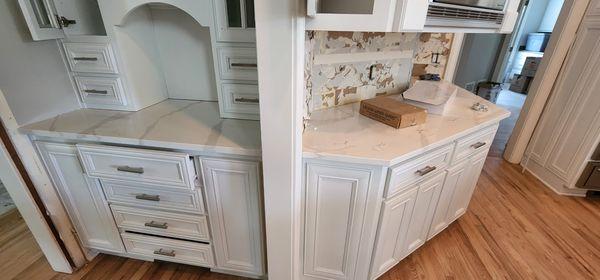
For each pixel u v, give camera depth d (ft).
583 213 6.31
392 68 5.42
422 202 4.17
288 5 2.18
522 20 14.53
